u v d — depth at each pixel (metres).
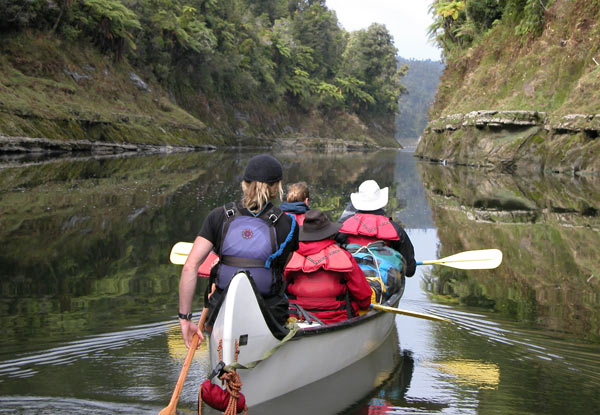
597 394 3.48
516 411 3.27
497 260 5.82
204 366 3.81
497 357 4.11
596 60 22.73
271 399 3.36
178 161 26.19
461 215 11.38
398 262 4.93
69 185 14.23
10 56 31.28
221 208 3.16
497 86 28.02
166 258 7.09
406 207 12.70
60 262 6.77
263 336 3.11
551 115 23.33
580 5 24.81
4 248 7.39
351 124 86.00
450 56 42.34
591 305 5.38
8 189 12.88
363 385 3.62
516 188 16.34
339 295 3.93
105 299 5.29
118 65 40.78
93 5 37.62
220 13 63.91
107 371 3.69
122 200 12.07
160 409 3.20
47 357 3.90
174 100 49.75
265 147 62.66
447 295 5.79
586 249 8.00
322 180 19.33
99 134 31.56
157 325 4.57
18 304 5.11
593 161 20.44
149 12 46.88
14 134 24.59
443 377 3.76
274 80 72.06
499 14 37.84
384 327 4.42
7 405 3.18
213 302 3.16
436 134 35.66
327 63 88.88
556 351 4.22
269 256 3.11
